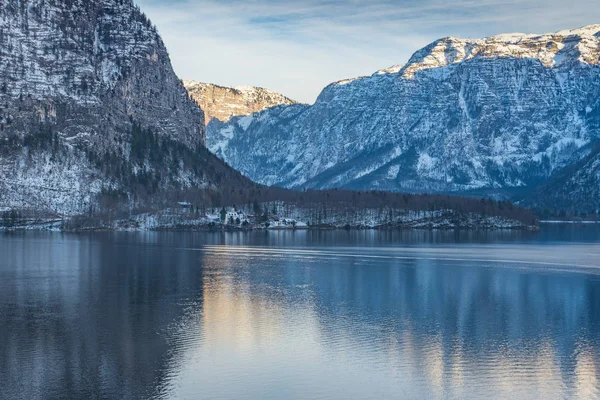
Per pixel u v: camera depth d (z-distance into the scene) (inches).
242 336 5743.1
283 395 4451.3
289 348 5408.5
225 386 4591.5
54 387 4564.5
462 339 5698.8
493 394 4488.2
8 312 6584.6
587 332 5944.9
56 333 5792.3
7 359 5093.5
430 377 4771.2
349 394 4473.4
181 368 4926.2
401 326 6136.8
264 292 7829.7
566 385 4638.3
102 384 4616.1
